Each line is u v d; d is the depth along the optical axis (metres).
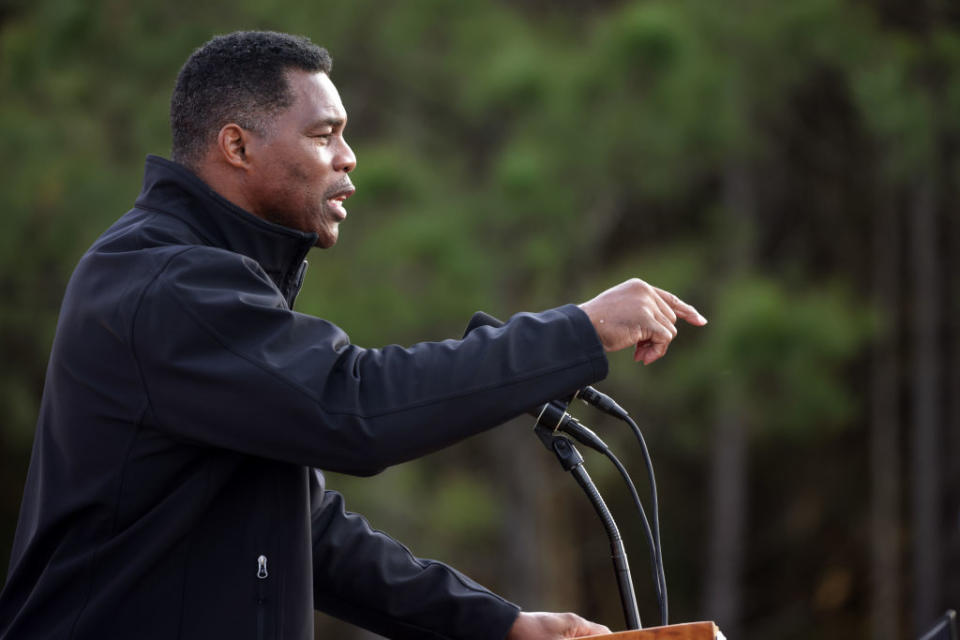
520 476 26.03
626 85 21.53
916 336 35.00
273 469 6.29
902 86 24.17
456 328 22.27
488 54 22.59
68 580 6.09
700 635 5.90
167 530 6.05
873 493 37.38
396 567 7.64
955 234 34.66
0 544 36.09
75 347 6.18
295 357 5.90
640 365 25.33
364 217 21.83
